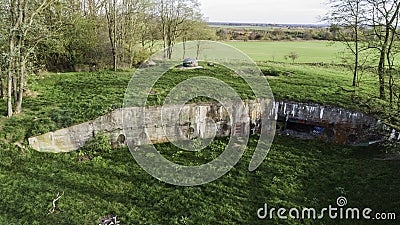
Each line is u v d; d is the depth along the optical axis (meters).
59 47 20.34
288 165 12.59
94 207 9.70
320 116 15.62
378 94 17.38
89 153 12.63
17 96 13.88
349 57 21.41
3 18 13.41
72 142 12.78
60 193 10.14
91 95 16.20
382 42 15.85
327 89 18.22
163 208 9.91
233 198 10.43
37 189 10.22
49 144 12.40
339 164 12.71
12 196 9.78
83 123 12.90
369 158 13.28
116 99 15.20
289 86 18.61
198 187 10.99
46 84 18.72
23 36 13.16
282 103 16.00
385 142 13.79
